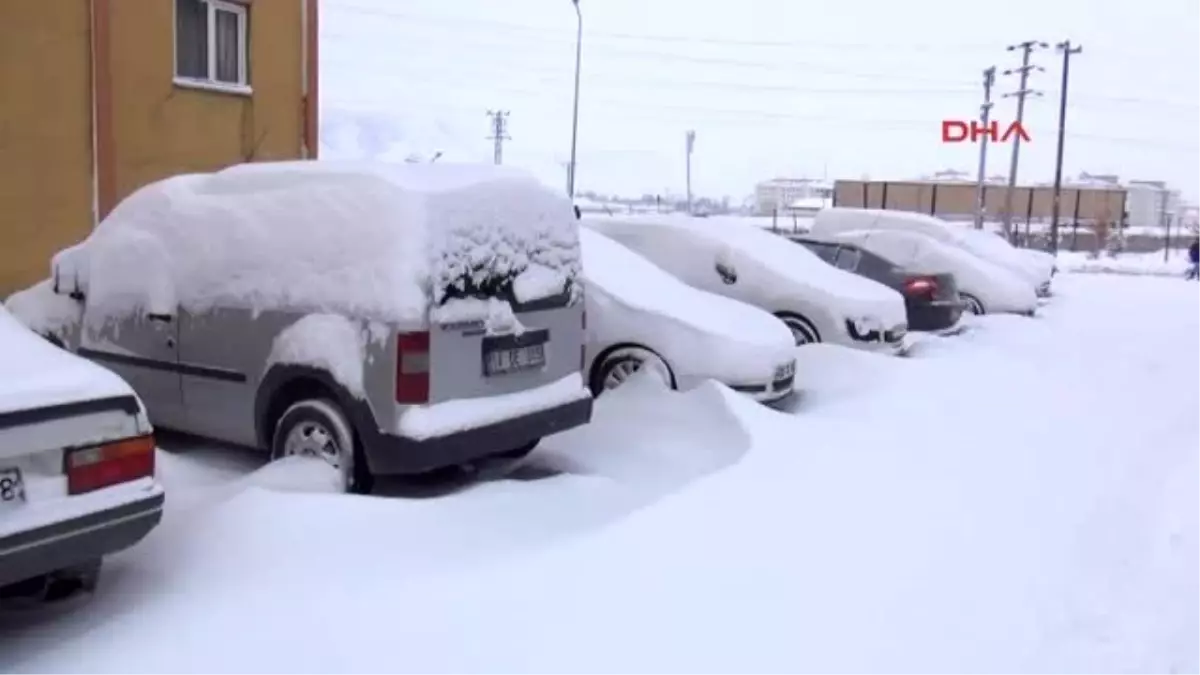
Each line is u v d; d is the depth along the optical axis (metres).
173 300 6.01
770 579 4.47
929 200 68.00
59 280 6.72
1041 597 4.54
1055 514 5.73
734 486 5.58
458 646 3.74
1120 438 7.80
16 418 3.49
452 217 5.27
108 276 6.41
